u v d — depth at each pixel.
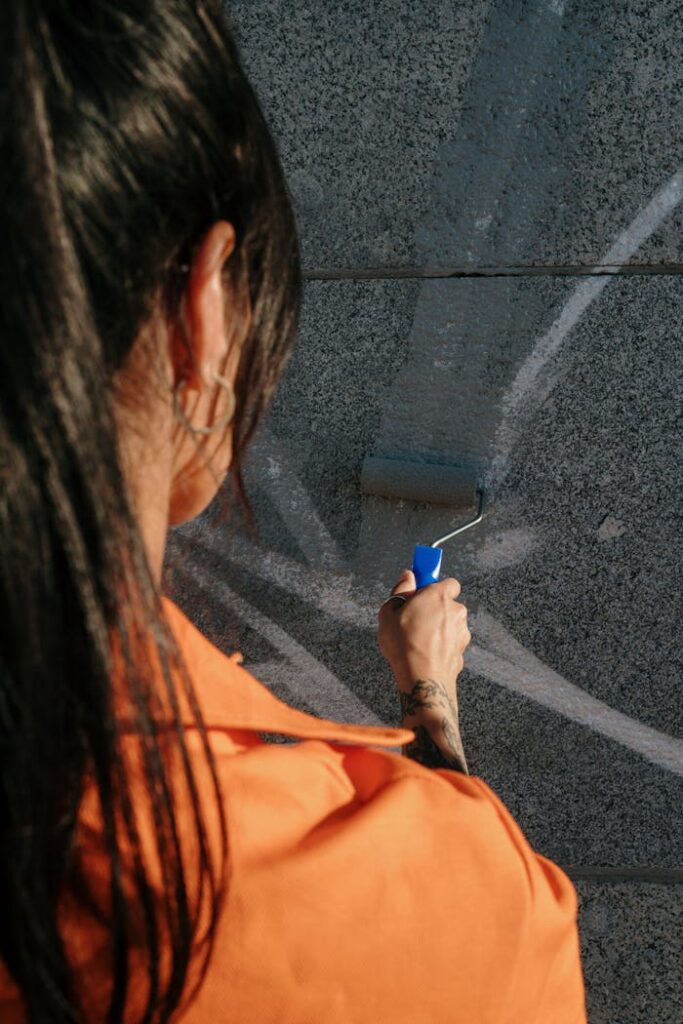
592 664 1.57
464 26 1.42
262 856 0.48
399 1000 0.51
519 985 0.56
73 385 0.37
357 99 1.46
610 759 1.59
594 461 1.52
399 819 0.53
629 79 1.41
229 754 0.52
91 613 0.39
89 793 0.45
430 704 1.05
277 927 0.48
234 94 0.45
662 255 1.46
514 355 1.51
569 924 0.59
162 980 0.46
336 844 0.50
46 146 0.37
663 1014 1.66
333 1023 0.50
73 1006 0.45
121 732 0.43
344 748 0.62
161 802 0.43
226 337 0.51
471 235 1.48
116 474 0.39
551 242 1.47
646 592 1.54
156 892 0.45
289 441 1.57
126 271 0.41
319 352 1.54
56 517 0.37
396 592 1.18
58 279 0.37
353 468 1.56
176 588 1.61
